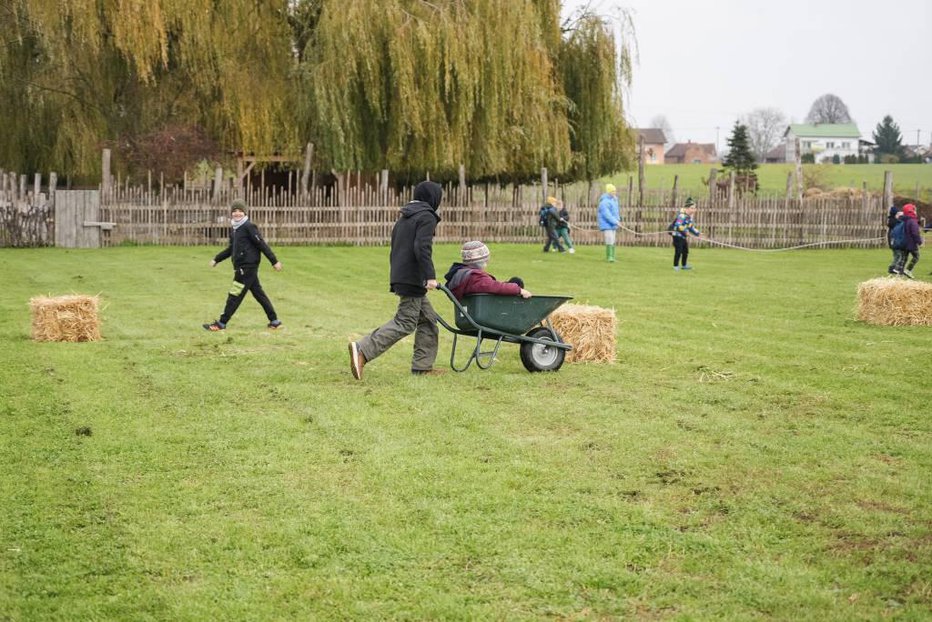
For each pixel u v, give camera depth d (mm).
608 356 10766
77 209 27750
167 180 30750
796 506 5938
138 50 28516
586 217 32188
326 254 26578
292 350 11531
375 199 30297
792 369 10305
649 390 9250
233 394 9062
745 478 6484
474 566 5105
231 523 5719
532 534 5492
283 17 32281
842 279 20688
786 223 31922
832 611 4547
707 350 11500
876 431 7730
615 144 38500
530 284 19203
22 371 10062
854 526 5582
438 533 5543
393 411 8406
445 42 30047
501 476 6535
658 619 4520
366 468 6742
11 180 27328
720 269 23078
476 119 31641
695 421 8000
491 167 32688
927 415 8219
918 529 5531
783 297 17078
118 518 5824
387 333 9656
